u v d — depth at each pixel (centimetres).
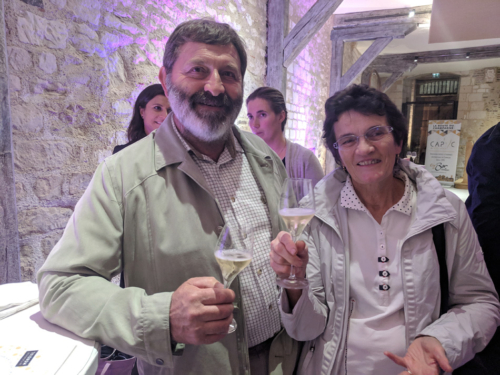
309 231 114
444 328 93
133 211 91
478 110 1025
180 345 76
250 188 112
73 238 86
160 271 89
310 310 98
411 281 100
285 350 107
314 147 652
